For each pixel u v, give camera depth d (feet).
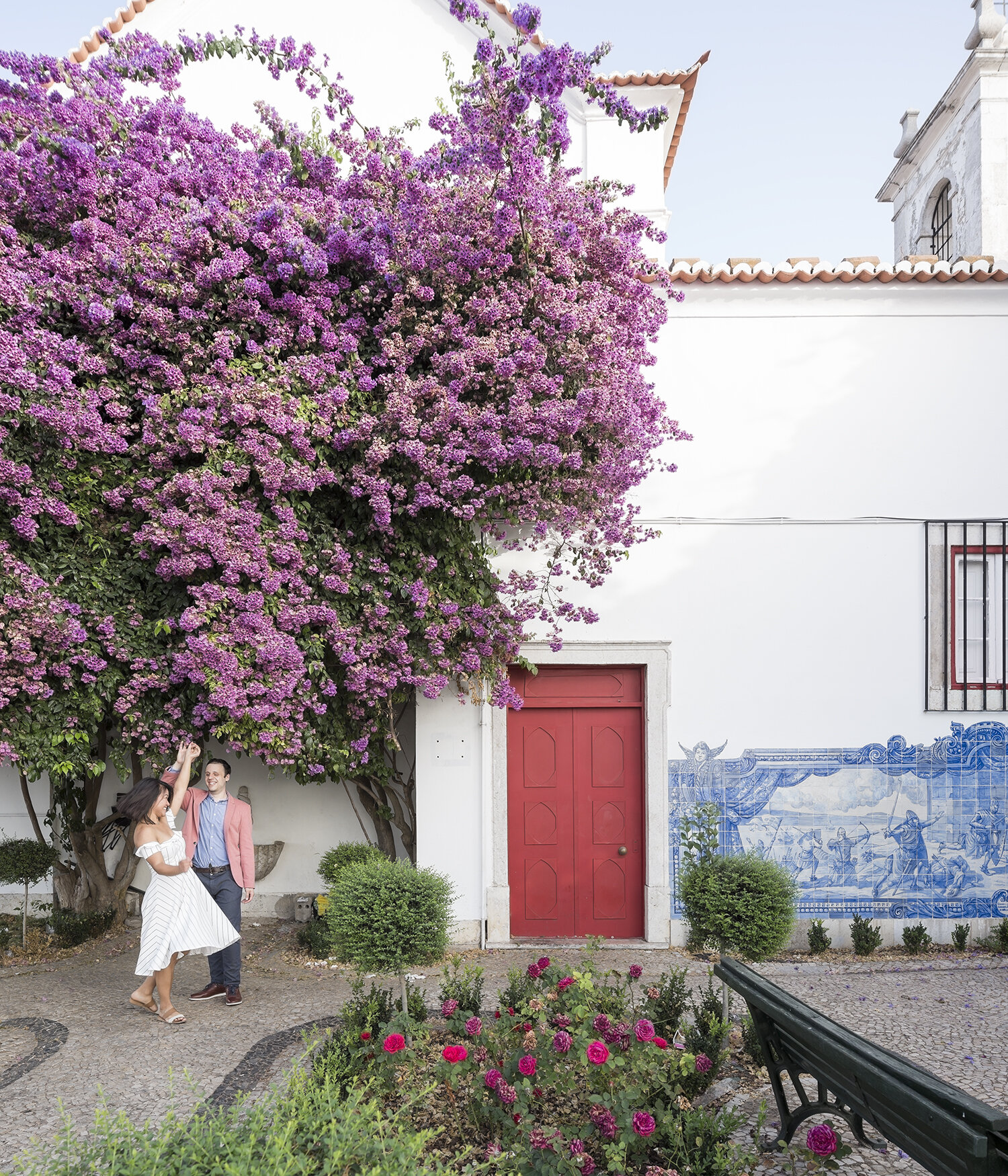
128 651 18.92
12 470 17.30
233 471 18.49
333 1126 8.25
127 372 19.52
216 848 19.61
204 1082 14.98
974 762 24.63
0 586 17.29
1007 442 25.08
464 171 19.43
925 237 50.57
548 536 24.32
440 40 29.60
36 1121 13.65
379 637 20.61
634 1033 12.45
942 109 46.70
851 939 24.04
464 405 19.11
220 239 19.45
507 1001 15.69
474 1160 11.44
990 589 25.00
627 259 21.09
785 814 24.53
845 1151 10.66
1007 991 20.33
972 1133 7.66
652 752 24.62
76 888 26.53
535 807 25.13
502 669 22.94
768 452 25.07
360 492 19.66
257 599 18.60
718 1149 10.73
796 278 24.75
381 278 20.29
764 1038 12.54
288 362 19.48
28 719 18.26
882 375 25.13
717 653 24.77
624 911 24.99
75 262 18.99
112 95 20.42
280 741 19.52
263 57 21.22
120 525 19.21
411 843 26.63
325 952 23.08
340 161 21.52
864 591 24.90
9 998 19.97
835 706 24.72
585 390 19.17
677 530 24.97
